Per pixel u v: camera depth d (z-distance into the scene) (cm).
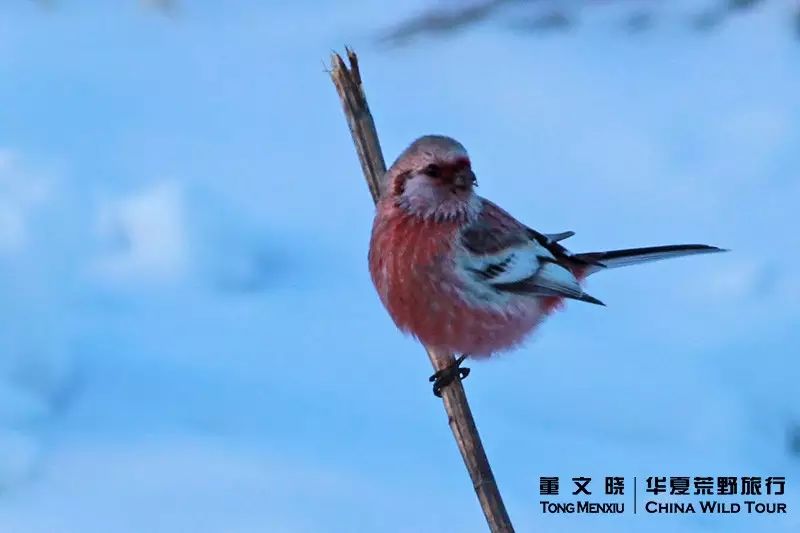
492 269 871
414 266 851
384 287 868
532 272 889
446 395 751
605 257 957
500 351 900
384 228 850
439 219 852
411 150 845
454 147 846
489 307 873
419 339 888
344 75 841
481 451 736
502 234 886
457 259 856
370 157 845
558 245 938
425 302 859
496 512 715
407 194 844
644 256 962
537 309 916
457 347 884
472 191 877
